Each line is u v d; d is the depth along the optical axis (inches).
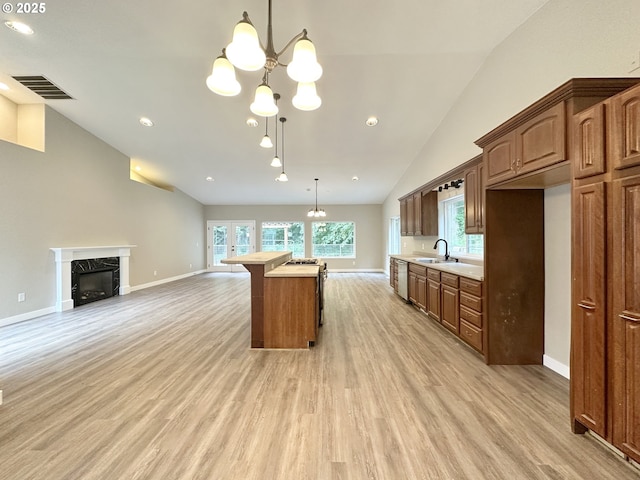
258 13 101.3
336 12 101.7
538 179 93.0
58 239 193.3
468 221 143.9
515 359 109.0
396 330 151.5
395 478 57.1
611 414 61.2
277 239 415.2
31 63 141.4
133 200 268.1
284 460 61.9
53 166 189.0
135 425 73.8
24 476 57.4
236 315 184.5
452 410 80.0
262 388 92.5
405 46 124.0
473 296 118.7
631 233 57.2
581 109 70.7
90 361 113.9
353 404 83.2
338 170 280.4
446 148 183.5
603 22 78.4
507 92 119.8
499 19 107.4
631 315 57.2
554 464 60.3
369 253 409.4
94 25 109.9
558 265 101.9
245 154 247.0
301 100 84.2
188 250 374.0
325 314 183.8
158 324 164.7
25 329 154.6
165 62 141.2
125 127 207.8
